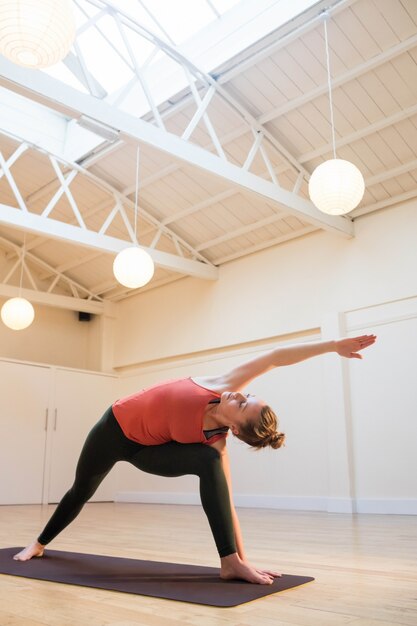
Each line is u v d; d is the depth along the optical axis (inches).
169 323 364.8
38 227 266.7
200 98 230.5
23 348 387.2
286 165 261.4
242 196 291.3
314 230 292.5
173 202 311.0
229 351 327.6
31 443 351.3
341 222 267.4
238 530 87.7
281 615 62.7
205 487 84.0
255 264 319.6
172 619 61.4
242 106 239.1
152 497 353.7
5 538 150.9
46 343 400.2
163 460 89.2
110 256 366.6
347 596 72.5
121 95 203.0
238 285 326.0
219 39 225.1
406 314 250.2
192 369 346.3
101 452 95.9
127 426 92.0
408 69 210.1
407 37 200.4
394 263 257.4
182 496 335.0
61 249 375.2
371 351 259.4
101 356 400.2
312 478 272.1
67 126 295.9
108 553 117.4
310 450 275.3
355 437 257.4
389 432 246.7
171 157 205.9
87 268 385.7
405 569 95.3
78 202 329.1
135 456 95.4
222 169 219.1
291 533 160.6
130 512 267.9
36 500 346.3
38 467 351.3
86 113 183.3
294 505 275.4
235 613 63.8
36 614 63.9
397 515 230.1
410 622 59.1
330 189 170.9
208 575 87.0
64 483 361.1
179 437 88.0
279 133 250.2
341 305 273.9
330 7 197.0
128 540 146.5
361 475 252.4
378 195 262.4
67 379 375.6
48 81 175.8
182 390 88.6
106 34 241.1
